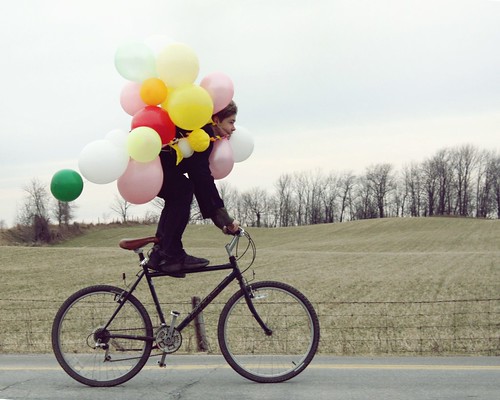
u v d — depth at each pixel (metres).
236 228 4.95
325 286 25.77
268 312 5.04
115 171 4.74
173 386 4.82
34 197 80.38
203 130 5.06
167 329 4.86
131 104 5.18
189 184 5.01
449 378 5.07
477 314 14.70
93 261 40.34
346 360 6.06
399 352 9.38
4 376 5.27
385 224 82.75
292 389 4.70
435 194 110.75
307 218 109.62
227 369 5.53
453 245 63.34
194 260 4.90
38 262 39.75
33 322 14.16
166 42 5.11
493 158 108.44
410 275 30.61
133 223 91.44
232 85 5.16
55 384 4.94
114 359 4.88
